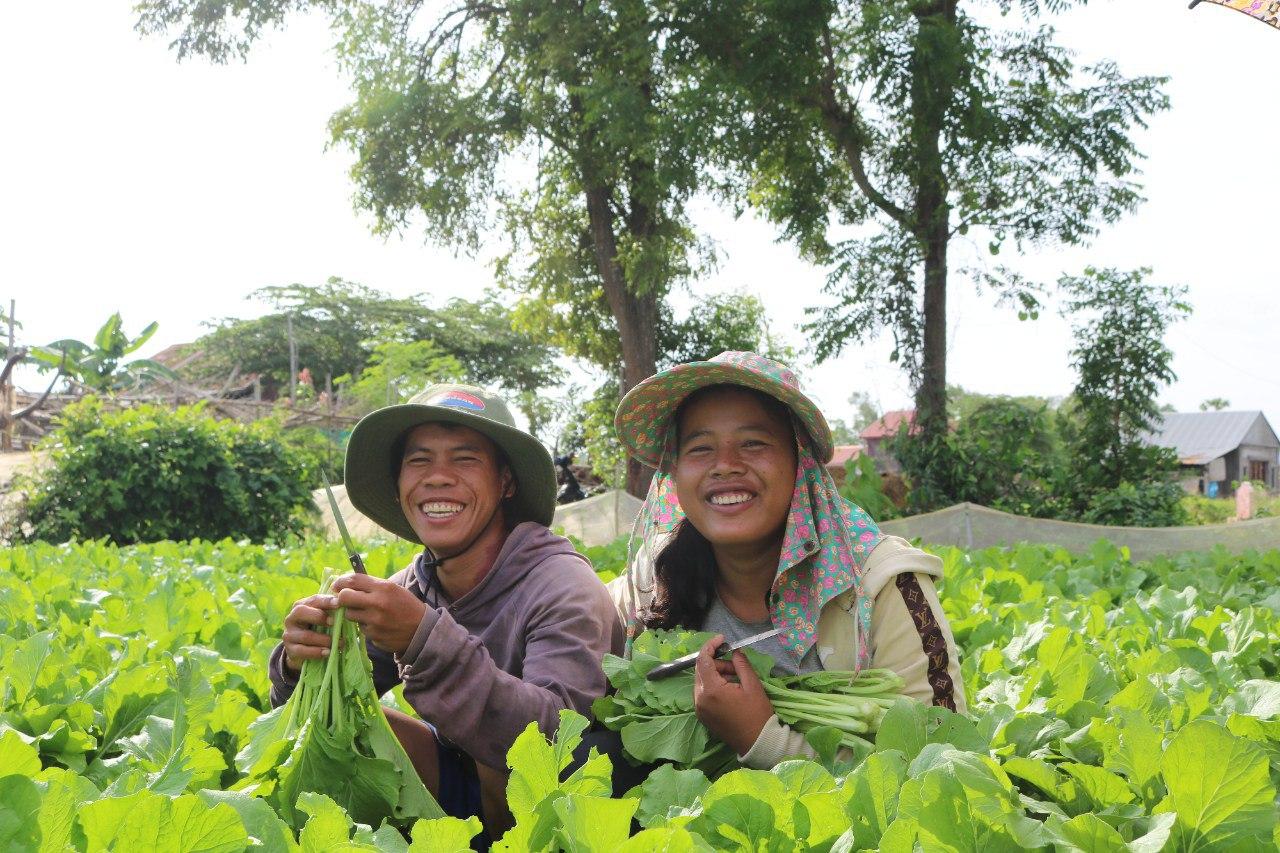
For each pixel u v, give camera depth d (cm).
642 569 263
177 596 327
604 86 1591
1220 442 5388
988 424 1367
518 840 126
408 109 1858
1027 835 116
